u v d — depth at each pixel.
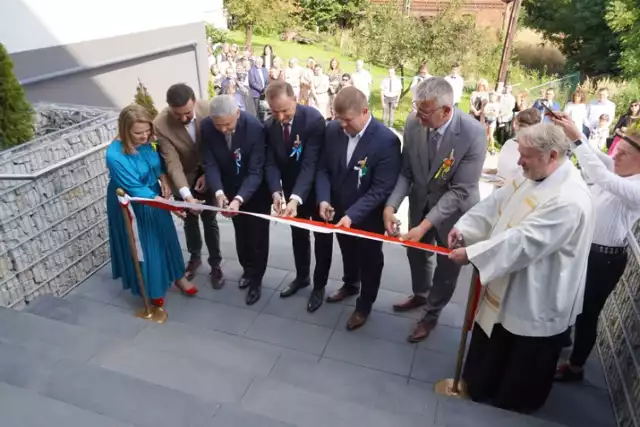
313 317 3.58
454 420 2.49
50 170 3.50
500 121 9.96
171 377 2.53
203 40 8.34
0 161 3.75
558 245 2.23
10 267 3.37
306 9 23.45
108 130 4.50
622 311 3.02
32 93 5.79
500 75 12.50
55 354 2.49
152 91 7.50
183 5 7.80
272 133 3.36
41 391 2.22
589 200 2.24
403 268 4.23
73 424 1.91
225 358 2.97
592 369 3.12
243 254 3.84
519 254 2.25
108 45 6.62
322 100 10.68
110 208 3.31
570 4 19.34
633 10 15.38
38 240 3.53
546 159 2.20
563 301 2.37
